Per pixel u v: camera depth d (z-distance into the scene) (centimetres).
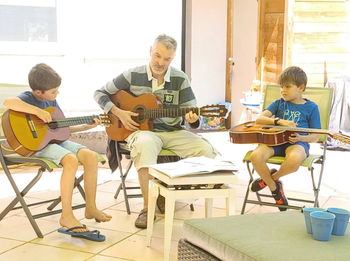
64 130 335
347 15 596
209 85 761
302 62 593
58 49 633
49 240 312
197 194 273
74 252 293
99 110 654
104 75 659
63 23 632
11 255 288
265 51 626
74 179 318
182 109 352
